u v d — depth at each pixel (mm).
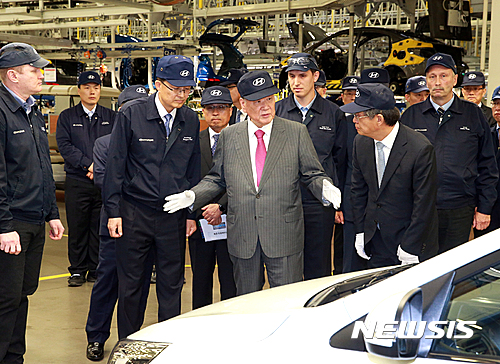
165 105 3543
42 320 4777
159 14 12844
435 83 4145
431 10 9930
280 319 1851
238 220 3357
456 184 4180
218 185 3527
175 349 1936
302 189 4129
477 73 5891
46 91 10859
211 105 4180
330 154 4363
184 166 3652
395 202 3371
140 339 2084
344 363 1604
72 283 5859
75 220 5824
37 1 14039
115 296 4012
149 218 3600
